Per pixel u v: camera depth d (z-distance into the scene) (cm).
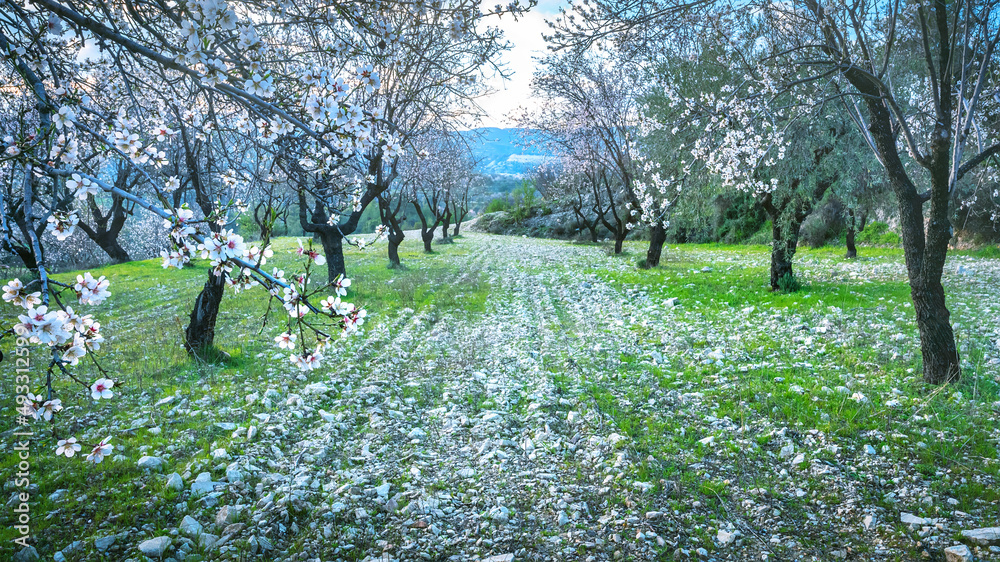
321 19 360
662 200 1772
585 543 409
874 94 700
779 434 579
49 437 581
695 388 735
